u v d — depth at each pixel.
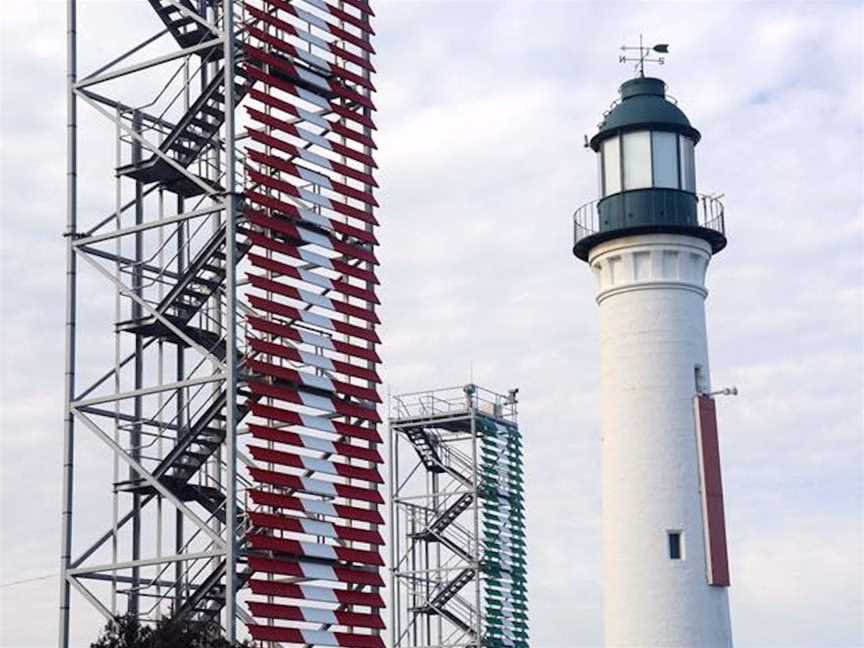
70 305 71.50
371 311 77.25
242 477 69.75
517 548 112.88
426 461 109.56
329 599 71.12
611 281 78.94
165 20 73.88
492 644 107.50
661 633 74.94
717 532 76.19
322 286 74.75
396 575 106.44
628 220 77.88
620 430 77.50
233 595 66.06
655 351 77.56
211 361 68.62
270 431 70.50
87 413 70.38
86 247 71.88
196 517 66.81
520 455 114.56
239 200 70.75
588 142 80.94
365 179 78.50
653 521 76.00
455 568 106.44
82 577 69.06
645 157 78.69
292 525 69.88
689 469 76.56
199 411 69.75
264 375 70.88
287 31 76.31
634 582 75.81
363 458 74.50
